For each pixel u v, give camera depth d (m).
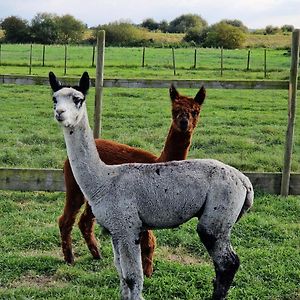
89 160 4.96
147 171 4.95
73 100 4.83
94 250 6.55
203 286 5.73
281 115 18.36
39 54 44.34
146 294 5.60
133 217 4.84
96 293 5.58
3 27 66.50
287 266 6.26
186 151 6.23
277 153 12.30
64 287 5.74
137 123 16.22
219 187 4.86
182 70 33.41
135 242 4.87
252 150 12.70
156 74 30.23
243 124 16.45
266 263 6.34
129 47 57.72
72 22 66.94
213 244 4.93
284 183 8.56
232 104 20.83
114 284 5.84
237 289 5.67
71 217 6.35
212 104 20.67
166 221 4.94
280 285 5.80
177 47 59.62
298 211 8.29
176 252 6.85
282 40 67.06
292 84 8.24
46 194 9.23
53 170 7.83
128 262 4.84
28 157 11.35
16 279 6.00
